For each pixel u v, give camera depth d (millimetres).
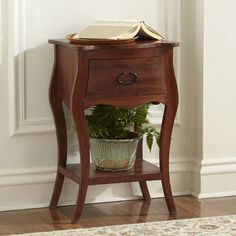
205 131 3758
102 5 3609
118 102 3264
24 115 3531
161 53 3301
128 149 3406
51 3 3521
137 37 3316
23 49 3490
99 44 3219
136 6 3670
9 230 3246
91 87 3217
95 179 3312
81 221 3377
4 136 3520
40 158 3592
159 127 3781
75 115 3225
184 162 3822
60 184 3551
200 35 3713
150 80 3299
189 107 3807
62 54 3395
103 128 3369
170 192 3451
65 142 3523
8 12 3443
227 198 3771
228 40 3727
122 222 3363
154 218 3426
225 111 3777
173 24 3730
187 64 3789
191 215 3473
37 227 3291
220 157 3797
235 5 3711
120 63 3238
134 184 3752
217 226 3254
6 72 3482
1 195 3539
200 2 3693
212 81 3734
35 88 3543
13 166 3553
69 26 3568
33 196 3590
